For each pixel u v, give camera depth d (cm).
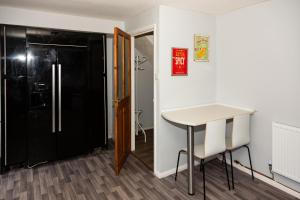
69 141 336
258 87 278
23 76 296
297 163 231
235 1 262
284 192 253
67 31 318
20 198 243
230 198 242
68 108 330
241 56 296
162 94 283
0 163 296
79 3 280
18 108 299
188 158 248
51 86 313
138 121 480
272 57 259
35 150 312
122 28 379
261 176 279
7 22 297
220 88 331
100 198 243
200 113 273
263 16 265
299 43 232
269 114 267
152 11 288
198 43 309
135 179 285
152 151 379
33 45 296
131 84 360
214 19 324
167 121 289
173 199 241
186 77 303
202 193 252
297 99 237
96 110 362
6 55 285
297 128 230
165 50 280
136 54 452
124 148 331
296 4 232
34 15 313
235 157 313
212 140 238
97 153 371
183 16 292
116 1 269
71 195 248
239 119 259
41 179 284
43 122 314
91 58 346
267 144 271
